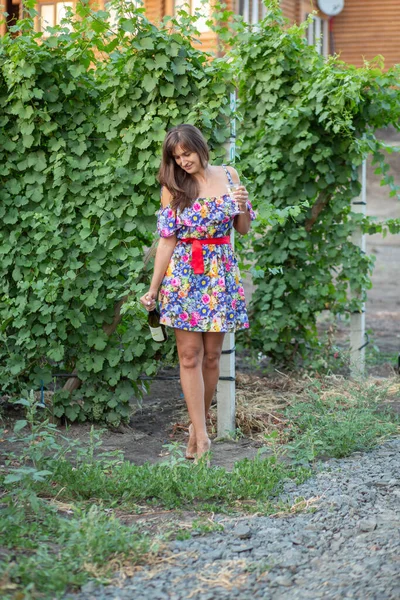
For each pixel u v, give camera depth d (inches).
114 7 206.4
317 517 149.6
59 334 215.2
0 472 171.9
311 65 265.4
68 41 213.2
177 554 134.0
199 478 163.8
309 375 269.3
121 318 222.7
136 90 210.7
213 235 179.0
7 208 220.8
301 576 126.0
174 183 176.1
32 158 217.8
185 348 181.6
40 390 222.7
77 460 174.4
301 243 268.2
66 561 128.4
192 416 183.0
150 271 216.2
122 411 219.0
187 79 208.8
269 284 273.0
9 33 224.1
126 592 121.1
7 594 116.1
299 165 263.3
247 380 265.4
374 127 277.3
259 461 173.6
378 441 199.5
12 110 213.8
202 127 208.1
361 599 116.2
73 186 214.8
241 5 577.9
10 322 222.7
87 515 149.4
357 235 280.8
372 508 153.3
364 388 244.8
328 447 187.8
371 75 260.1
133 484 161.0
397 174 781.9
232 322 181.6
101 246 215.3
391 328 396.8
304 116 259.4
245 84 272.7
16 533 135.9
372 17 743.7
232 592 121.0
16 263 217.6
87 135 217.2
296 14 679.7
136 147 211.8
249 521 148.9
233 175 184.5
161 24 218.2
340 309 282.8
